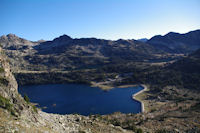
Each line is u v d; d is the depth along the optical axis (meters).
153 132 61.06
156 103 163.62
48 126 26.16
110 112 141.88
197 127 64.12
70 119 37.66
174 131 60.53
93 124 38.62
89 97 195.25
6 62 33.66
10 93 27.03
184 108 118.19
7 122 19.14
